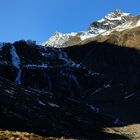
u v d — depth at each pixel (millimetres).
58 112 164125
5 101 122375
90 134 139750
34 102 159875
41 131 106750
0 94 134875
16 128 95562
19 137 34594
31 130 102000
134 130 180625
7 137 33844
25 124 104312
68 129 131625
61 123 138250
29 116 120125
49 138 36844
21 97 152500
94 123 175875
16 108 121000
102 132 154000
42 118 128125
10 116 104375
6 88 159750
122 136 154500
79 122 160500
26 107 134750
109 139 139625
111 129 173250
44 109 153750
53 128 120125
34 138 35031
